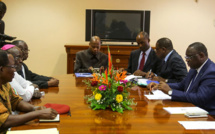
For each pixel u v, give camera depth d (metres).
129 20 4.94
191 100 2.14
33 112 1.59
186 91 2.48
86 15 4.91
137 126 1.53
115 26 4.95
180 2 5.45
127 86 1.91
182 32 5.53
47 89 2.58
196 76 2.36
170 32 5.52
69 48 4.86
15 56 2.27
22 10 5.38
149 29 4.97
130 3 5.43
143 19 4.93
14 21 5.40
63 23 5.46
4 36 2.86
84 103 2.04
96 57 3.98
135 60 3.87
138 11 4.92
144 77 3.36
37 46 5.50
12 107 1.83
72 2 5.41
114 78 1.89
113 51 4.86
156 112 1.83
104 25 4.94
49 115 1.59
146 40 3.65
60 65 5.57
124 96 1.88
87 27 4.93
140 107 1.96
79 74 3.60
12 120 1.50
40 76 3.07
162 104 2.06
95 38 3.90
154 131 1.45
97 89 1.90
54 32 5.48
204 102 2.15
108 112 1.81
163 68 3.24
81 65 3.98
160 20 5.48
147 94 2.43
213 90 2.14
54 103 2.03
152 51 3.76
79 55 3.98
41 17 5.43
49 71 5.58
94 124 1.56
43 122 1.58
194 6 5.47
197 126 1.54
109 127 1.51
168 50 3.21
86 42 5.53
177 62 3.06
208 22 5.52
